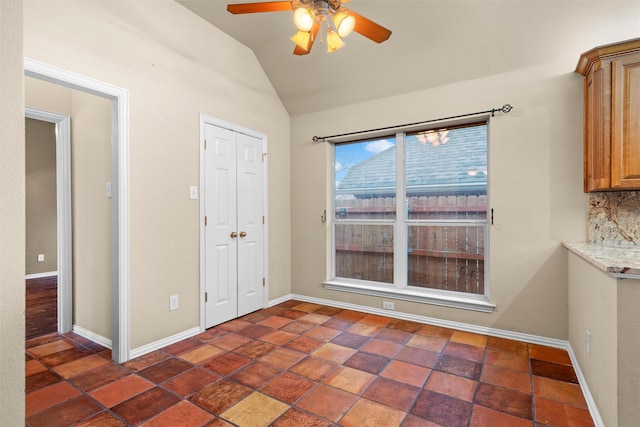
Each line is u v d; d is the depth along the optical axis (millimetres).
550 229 2645
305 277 3994
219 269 3176
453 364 2355
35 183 5465
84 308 2904
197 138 2963
